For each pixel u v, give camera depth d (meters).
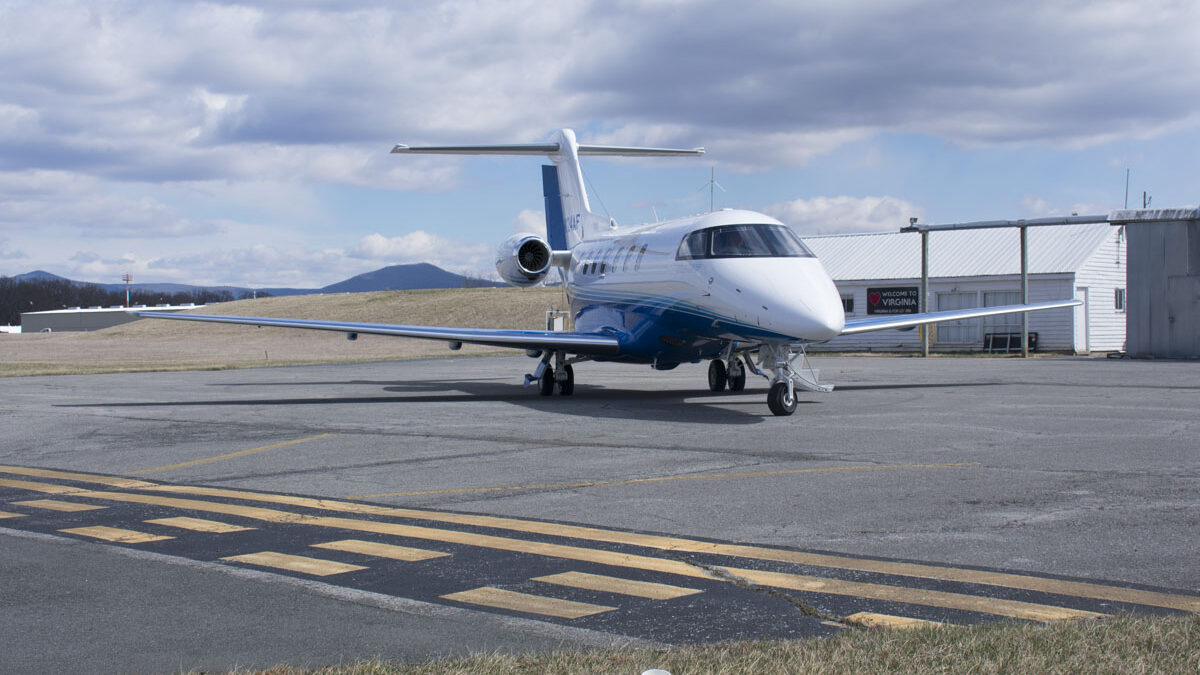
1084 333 39.91
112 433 14.63
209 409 18.20
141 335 84.69
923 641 4.79
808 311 15.33
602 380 26.58
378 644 5.07
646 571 6.50
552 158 26.75
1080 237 41.94
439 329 20.31
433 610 5.67
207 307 107.75
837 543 7.23
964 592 5.93
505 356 45.34
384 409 18.05
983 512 8.24
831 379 24.67
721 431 14.09
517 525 7.97
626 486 9.70
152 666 4.77
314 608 5.72
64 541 7.54
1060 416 15.56
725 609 5.64
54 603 5.84
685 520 8.09
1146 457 11.19
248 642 5.11
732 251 16.94
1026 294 38.47
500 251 24.08
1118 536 7.32
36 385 25.30
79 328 139.62
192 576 6.46
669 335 18.77
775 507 8.57
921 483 9.66
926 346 38.22
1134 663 4.38
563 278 25.22
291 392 22.67
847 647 4.71
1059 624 5.06
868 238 48.47
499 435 13.91
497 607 5.72
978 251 43.34
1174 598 5.77
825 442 12.76
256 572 6.55
